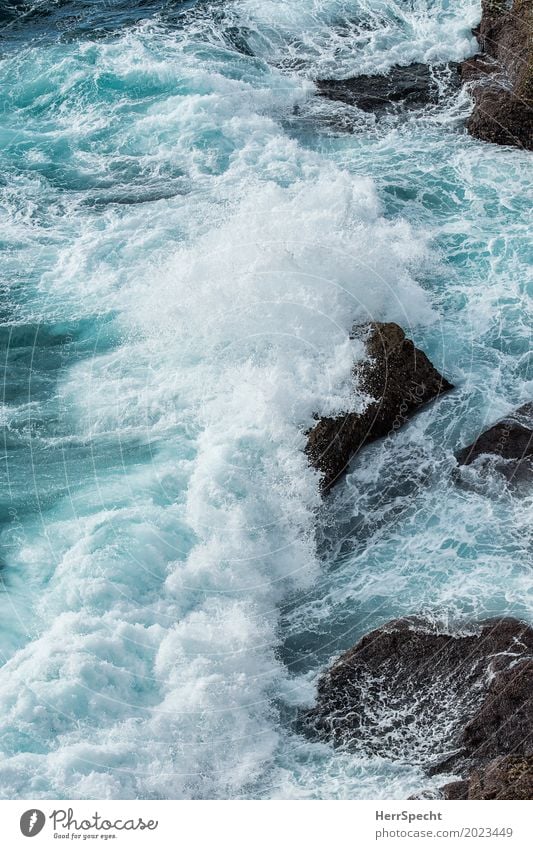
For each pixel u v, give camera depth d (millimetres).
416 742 9906
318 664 10875
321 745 10094
